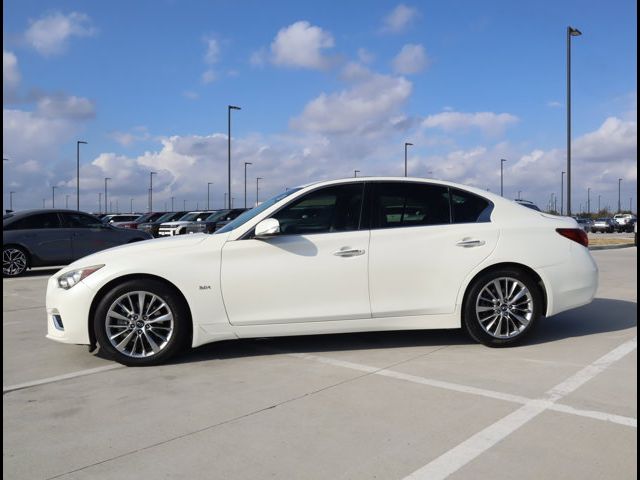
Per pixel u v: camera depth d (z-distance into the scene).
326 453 3.21
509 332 5.46
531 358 5.09
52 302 5.13
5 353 5.59
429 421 3.64
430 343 5.70
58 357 5.42
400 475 2.95
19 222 12.89
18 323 7.23
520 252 5.41
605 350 5.34
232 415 3.81
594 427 3.51
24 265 12.82
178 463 3.13
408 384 4.39
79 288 4.98
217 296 5.07
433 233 5.38
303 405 3.97
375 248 5.27
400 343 5.71
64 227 13.31
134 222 28.56
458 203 5.57
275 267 5.14
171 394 4.27
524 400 4.00
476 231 5.43
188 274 5.03
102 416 3.84
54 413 3.91
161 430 3.58
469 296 5.36
